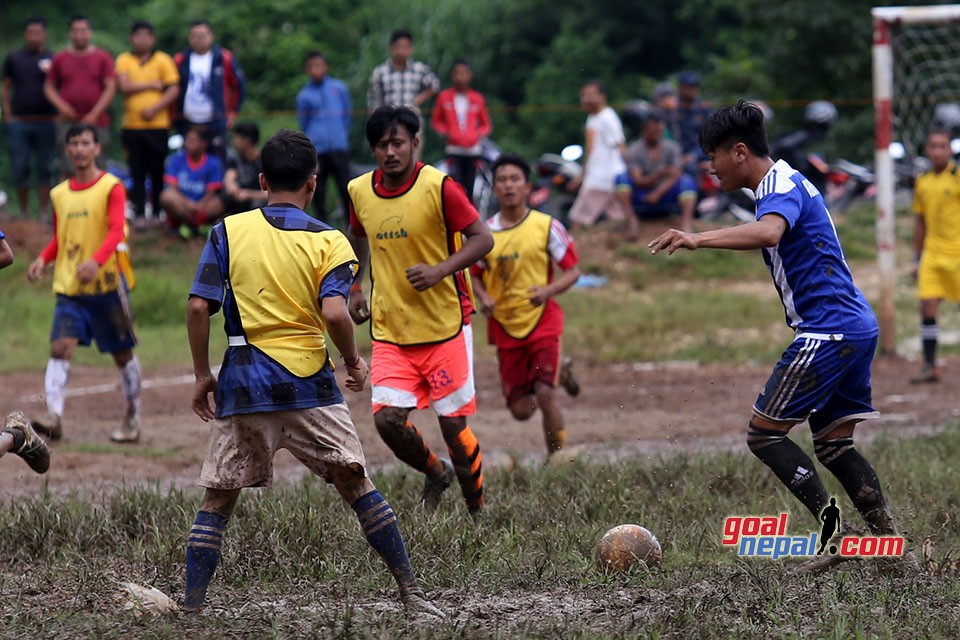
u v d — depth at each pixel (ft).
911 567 58.34
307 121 165.68
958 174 123.85
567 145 326.03
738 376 131.54
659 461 84.23
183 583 57.00
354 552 60.85
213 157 173.78
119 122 300.61
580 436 102.89
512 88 349.41
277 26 320.09
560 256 84.74
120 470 88.48
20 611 51.90
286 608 53.21
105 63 166.30
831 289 57.93
